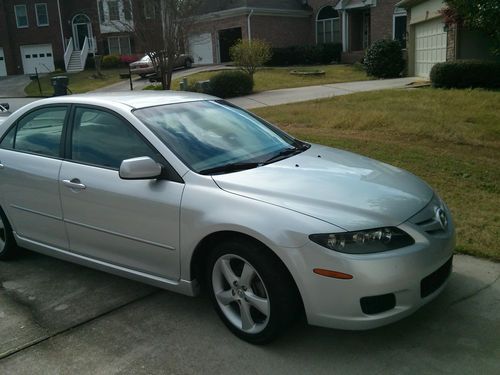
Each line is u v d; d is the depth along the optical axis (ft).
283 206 10.69
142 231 12.46
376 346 11.09
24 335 12.19
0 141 16.01
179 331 12.05
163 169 12.30
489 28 25.02
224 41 107.86
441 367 10.30
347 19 98.68
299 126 35.53
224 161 12.69
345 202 10.80
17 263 16.56
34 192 14.65
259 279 11.00
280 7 106.22
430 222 11.25
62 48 132.57
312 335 11.57
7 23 131.13
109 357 11.18
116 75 111.55
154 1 55.98
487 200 19.93
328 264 9.98
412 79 61.62
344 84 60.54
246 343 11.44
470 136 29.60
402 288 10.16
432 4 58.90
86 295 14.08
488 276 13.96
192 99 15.16
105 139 13.57
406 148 27.68
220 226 11.02
